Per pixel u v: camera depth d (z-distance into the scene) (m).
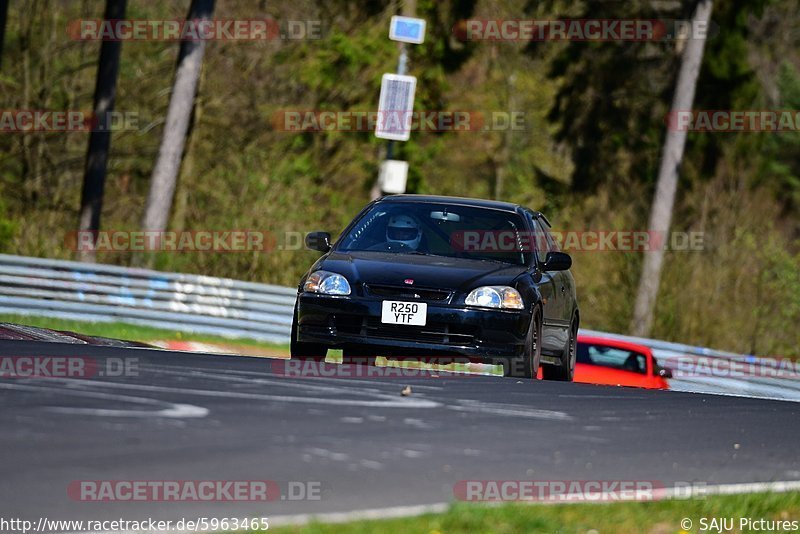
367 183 142.62
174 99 104.56
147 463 19.17
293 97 145.12
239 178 120.38
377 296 39.81
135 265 106.19
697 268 125.88
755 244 131.62
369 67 139.38
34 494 16.89
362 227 44.22
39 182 141.12
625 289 127.12
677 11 148.62
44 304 77.31
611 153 153.50
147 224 105.00
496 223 44.50
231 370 33.09
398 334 39.75
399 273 40.38
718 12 154.12
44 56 143.75
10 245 110.19
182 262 108.88
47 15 143.62
